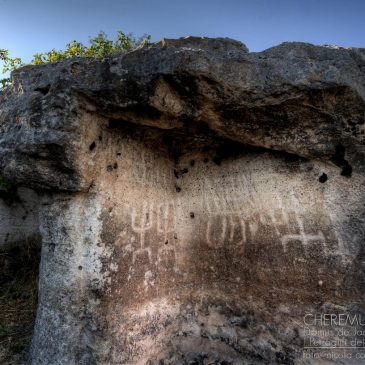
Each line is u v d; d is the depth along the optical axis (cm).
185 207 228
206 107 163
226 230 210
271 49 159
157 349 199
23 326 251
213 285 212
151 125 176
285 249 186
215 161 218
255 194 199
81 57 169
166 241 218
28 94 176
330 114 159
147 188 208
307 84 150
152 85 151
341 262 169
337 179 172
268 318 190
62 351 169
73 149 163
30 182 177
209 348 203
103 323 172
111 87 157
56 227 179
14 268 383
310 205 179
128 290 188
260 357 188
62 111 161
